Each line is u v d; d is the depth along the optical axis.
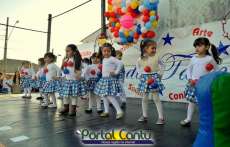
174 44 5.58
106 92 4.07
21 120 3.93
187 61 5.35
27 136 3.05
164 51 5.71
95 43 7.38
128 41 5.53
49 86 5.22
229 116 0.97
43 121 3.87
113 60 4.14
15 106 5.45
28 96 7.24
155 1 5.16
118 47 6.55
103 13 6.96
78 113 4.59
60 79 4.66
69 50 4.44
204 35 5.19
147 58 3.82
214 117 0.99
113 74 4.08
